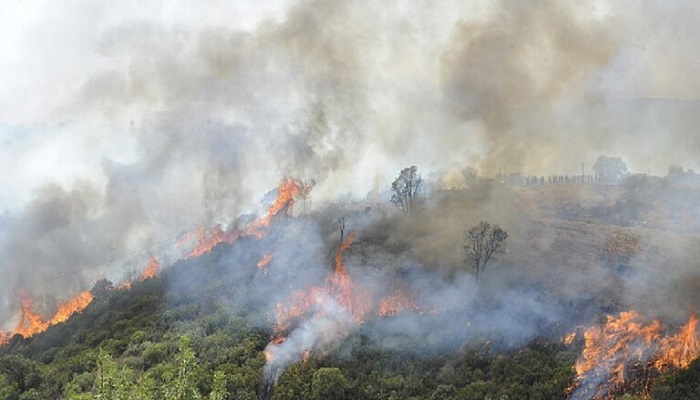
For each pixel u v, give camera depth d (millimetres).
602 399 56406
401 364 67875
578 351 63844
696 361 56312
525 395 58719
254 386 67938
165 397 53625
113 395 54625
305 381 66438
